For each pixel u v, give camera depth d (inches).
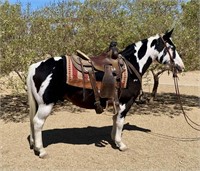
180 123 282.5
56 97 188.5
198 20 324.5
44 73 184.2
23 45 279.9
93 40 295.1
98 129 259.6
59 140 228.7
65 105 357.4
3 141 225.1
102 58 198.2
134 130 255.4
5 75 295.0
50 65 185.9
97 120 290.0
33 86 186.9
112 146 217.2
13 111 324.2
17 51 277.9
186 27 327.6
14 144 218.4
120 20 301.0
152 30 302.4
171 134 248.2
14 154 199.6
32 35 296.2
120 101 200.8
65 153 201.9
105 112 322.7
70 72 186.4
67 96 193.3
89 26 299.0
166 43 212.7
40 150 192.5
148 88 482.0
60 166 182.2
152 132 252.2
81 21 302.5
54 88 185.6
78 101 195.0
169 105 359.6
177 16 330.6
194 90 480.1
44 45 292.2
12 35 279.1
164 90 474.9
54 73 184.4
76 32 303.7
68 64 187.6
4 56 276.8
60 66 186.5
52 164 184.9
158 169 180.9
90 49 299.3
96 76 191.8
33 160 190.1
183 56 316.8
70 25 301.3
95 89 191.2
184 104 367.9
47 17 308.2
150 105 357.7
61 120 289.3
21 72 307.7
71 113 318.7
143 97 383.9
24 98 390.9
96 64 193.0
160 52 212.5
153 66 317.7
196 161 193.9
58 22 303.0
